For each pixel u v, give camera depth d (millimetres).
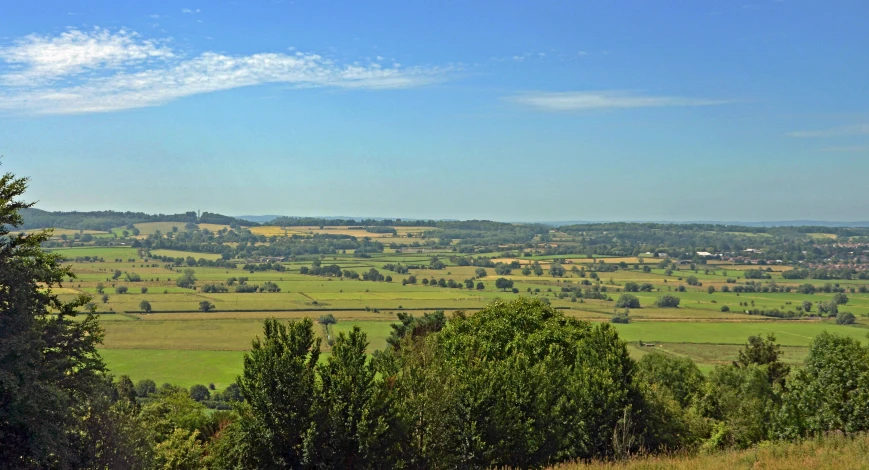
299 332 27641
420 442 28250
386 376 30875
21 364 20703
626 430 31031
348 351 27906
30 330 21750
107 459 24234
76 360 24203
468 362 32812
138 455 25656
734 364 73250
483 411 29234
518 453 29891
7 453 21000
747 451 24984
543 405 31766
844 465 20266
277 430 25891
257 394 25984
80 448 23547
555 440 31281
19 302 22219
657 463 23984
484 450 28828
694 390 64750
